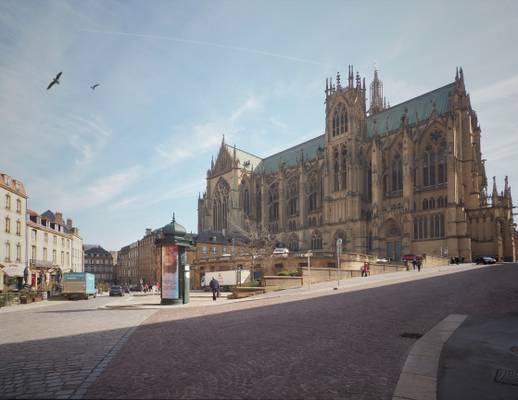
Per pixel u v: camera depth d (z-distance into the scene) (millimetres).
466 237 77188
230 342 13539
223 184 139125
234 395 8141
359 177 99312
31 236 73812
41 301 54469
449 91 91812
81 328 18547
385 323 16000
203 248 104875
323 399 7895
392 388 8516
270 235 110250
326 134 106688
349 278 49125
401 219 86750
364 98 108188
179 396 8094
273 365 10398
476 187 82938
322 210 107875
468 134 84125
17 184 68812
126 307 31359
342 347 12203
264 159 147250
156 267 137250
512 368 10141
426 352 11266
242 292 39188
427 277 39094
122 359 11430
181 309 27859
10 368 10570
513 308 18453
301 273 44500
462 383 9117
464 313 17688
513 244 80438
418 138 88438
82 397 8070
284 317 19125
